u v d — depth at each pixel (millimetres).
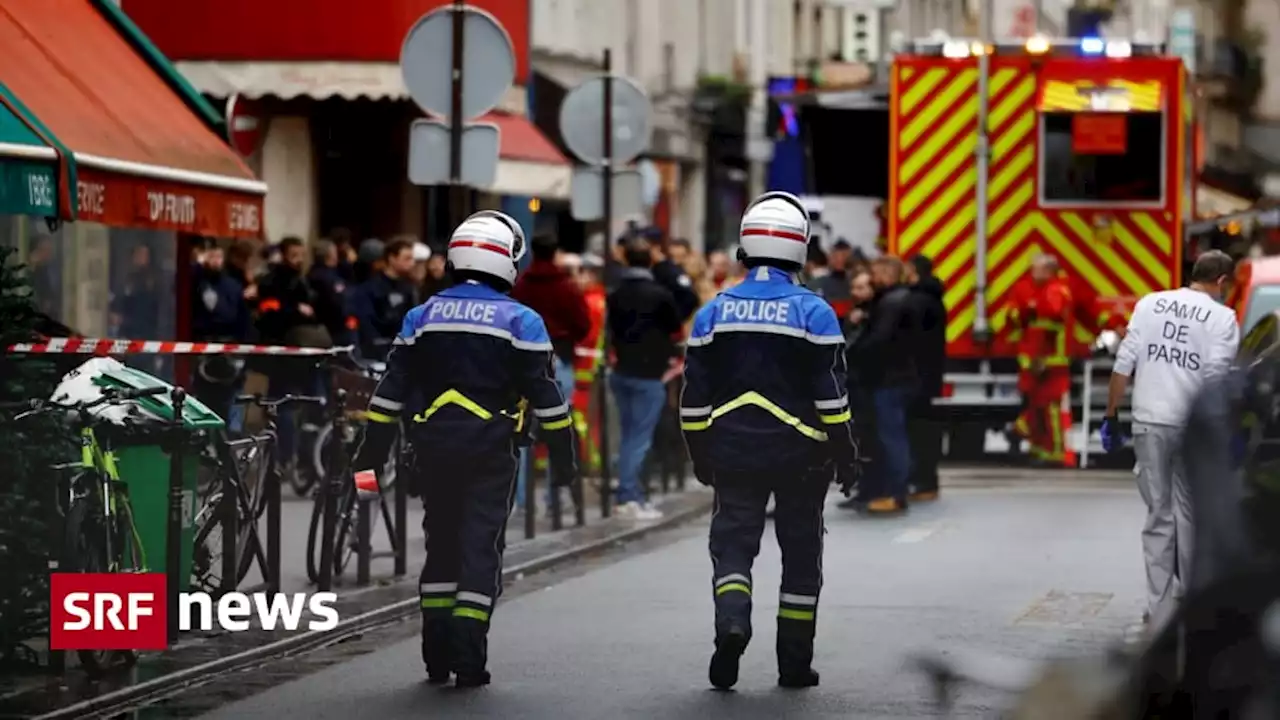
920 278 42562
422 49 33594
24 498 22562
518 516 41031
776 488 22469
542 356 22578
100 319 41312
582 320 39688
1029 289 51219
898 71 52094
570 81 79312
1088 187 51625
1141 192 51469
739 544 22453
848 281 52781
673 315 41000
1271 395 14359
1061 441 51969
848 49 111062
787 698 22031
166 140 35062
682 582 31656
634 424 41188
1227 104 175750
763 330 22172
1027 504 43562
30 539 22609
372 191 61406
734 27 97938
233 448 26562
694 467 22766
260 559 27750
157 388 23828
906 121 52062
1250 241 64938
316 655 25172
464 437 22516
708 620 27672
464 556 22703
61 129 31984
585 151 42875
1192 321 26328
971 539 37219
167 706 21719
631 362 40906
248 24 57156
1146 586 30859
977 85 51844
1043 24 119750
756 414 22219
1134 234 51531
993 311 51906
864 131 56875
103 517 22922
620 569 33438
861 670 23719
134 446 24766
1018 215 51781
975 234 51844
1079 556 34594
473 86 33562
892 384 41969
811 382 22219
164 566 25141
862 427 42375
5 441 22500
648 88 90312
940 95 52000
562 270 39750
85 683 22281
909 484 44375
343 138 61156
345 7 57094
